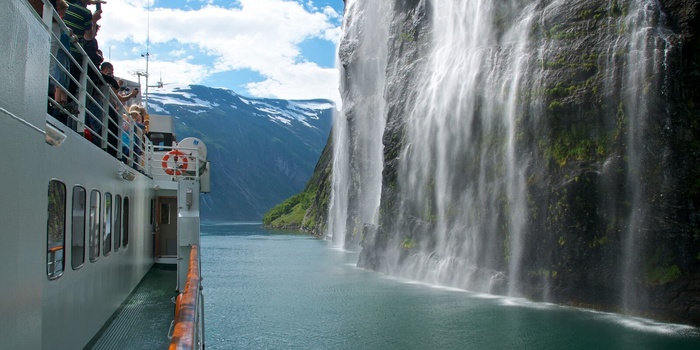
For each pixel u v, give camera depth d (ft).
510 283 99.96
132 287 43.98
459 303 92.48
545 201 95.81
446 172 124.26
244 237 331.36
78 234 26.96
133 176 41.81
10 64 14.02
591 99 93.76
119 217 38.04
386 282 118.52
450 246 118.01
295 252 207.62
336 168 295.89
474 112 118.21
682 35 86.17
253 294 104.27
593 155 91.56
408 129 143.33
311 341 69.62
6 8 13.66
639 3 91.91
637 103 87.51
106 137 33.71
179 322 18.63
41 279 17.16
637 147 86.53
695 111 84.28
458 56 131.13
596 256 87.81
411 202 135.23
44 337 21.72
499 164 108.99
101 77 32.91
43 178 17.24
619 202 86.99
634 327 74.69
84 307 28.32
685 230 80.38
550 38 104.88
